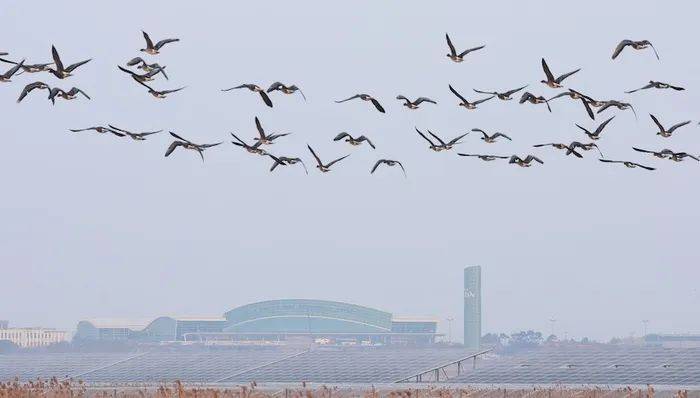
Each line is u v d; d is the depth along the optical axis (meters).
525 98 60.69
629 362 154.38
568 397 127.44
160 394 92.75
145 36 54.72
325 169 60.22
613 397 124.19
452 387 143.12
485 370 162.62
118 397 127.81
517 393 130.88
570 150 62.59
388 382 157.00
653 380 140.00
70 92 56.94
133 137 60.28
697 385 135.88
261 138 58.53
